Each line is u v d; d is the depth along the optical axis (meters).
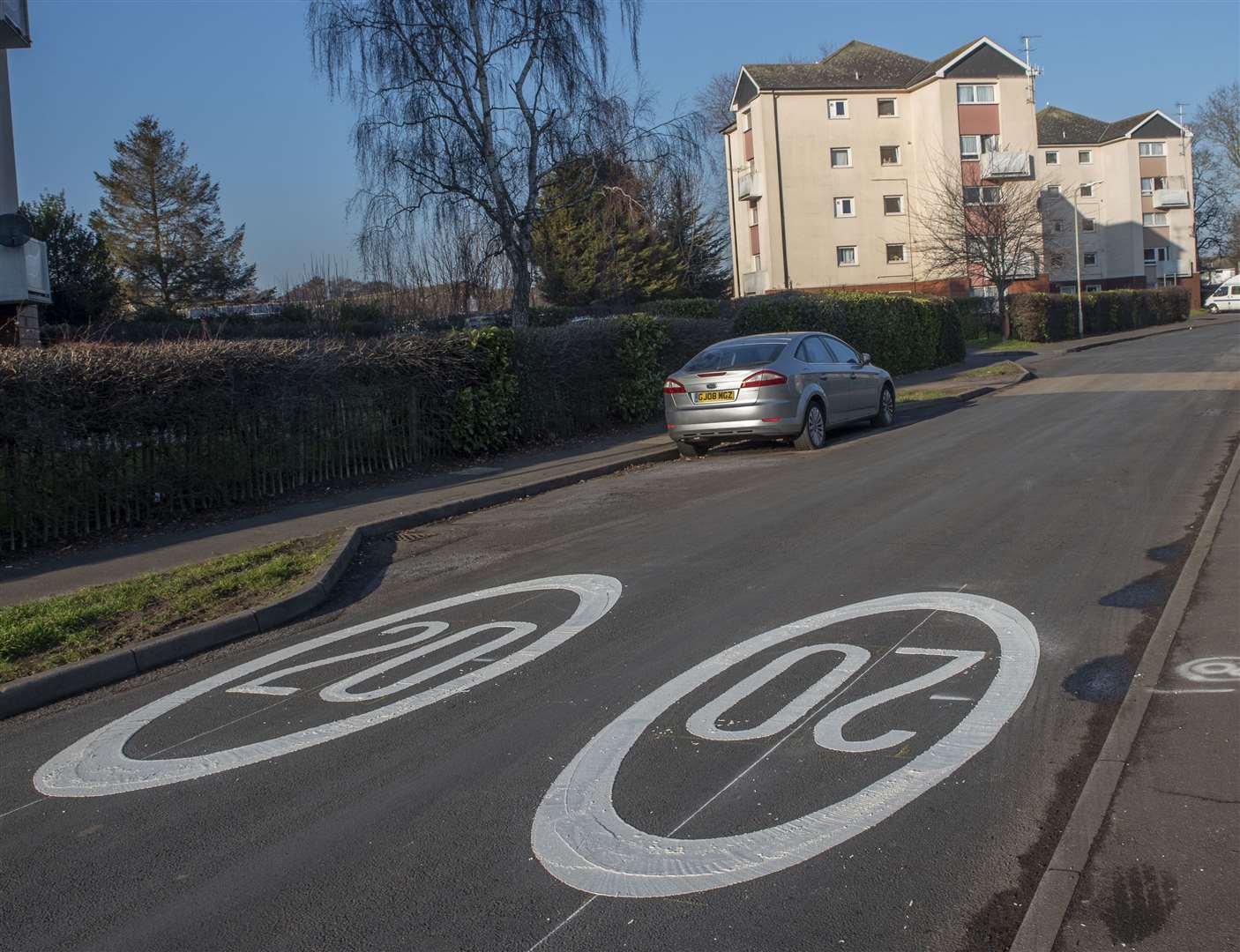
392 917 3.61
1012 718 4.96
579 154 24.61
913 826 4.00
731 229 55.97
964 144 50.81
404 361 14.31
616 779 4.57
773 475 12.59
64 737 5.69
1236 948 3.10
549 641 6.64
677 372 14.78
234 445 12.16
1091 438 13.58
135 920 3.71
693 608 7.11
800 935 3.34
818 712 5.16
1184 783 4.12
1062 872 3.54
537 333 16.53
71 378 10.52
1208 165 72.62
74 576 9.14
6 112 18.22
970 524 9.05
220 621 7.32
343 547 9.46
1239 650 5.54
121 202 56.94
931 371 29.09
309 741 5.29
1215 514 8.65
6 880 4.07
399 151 23.50
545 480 13.00
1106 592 6.89
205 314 37.94
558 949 3.35
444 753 5.02
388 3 23.12
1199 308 70.12
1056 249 58.47
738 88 53.47
